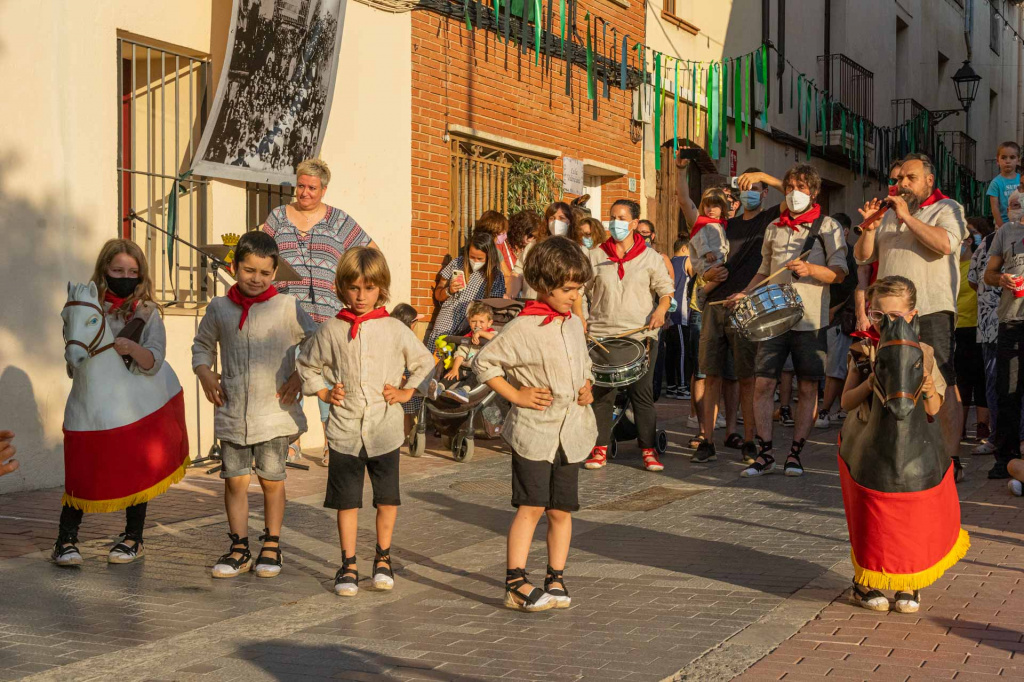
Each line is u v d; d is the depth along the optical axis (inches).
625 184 623.2
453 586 223.6
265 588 221.3
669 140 670.5
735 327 341.7
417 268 455.5
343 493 217.6
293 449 372.2
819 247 348.2
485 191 505.4
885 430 193.9
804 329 349.1
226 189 377.7
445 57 470.9
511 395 204.1
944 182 1124.5
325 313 340.5
